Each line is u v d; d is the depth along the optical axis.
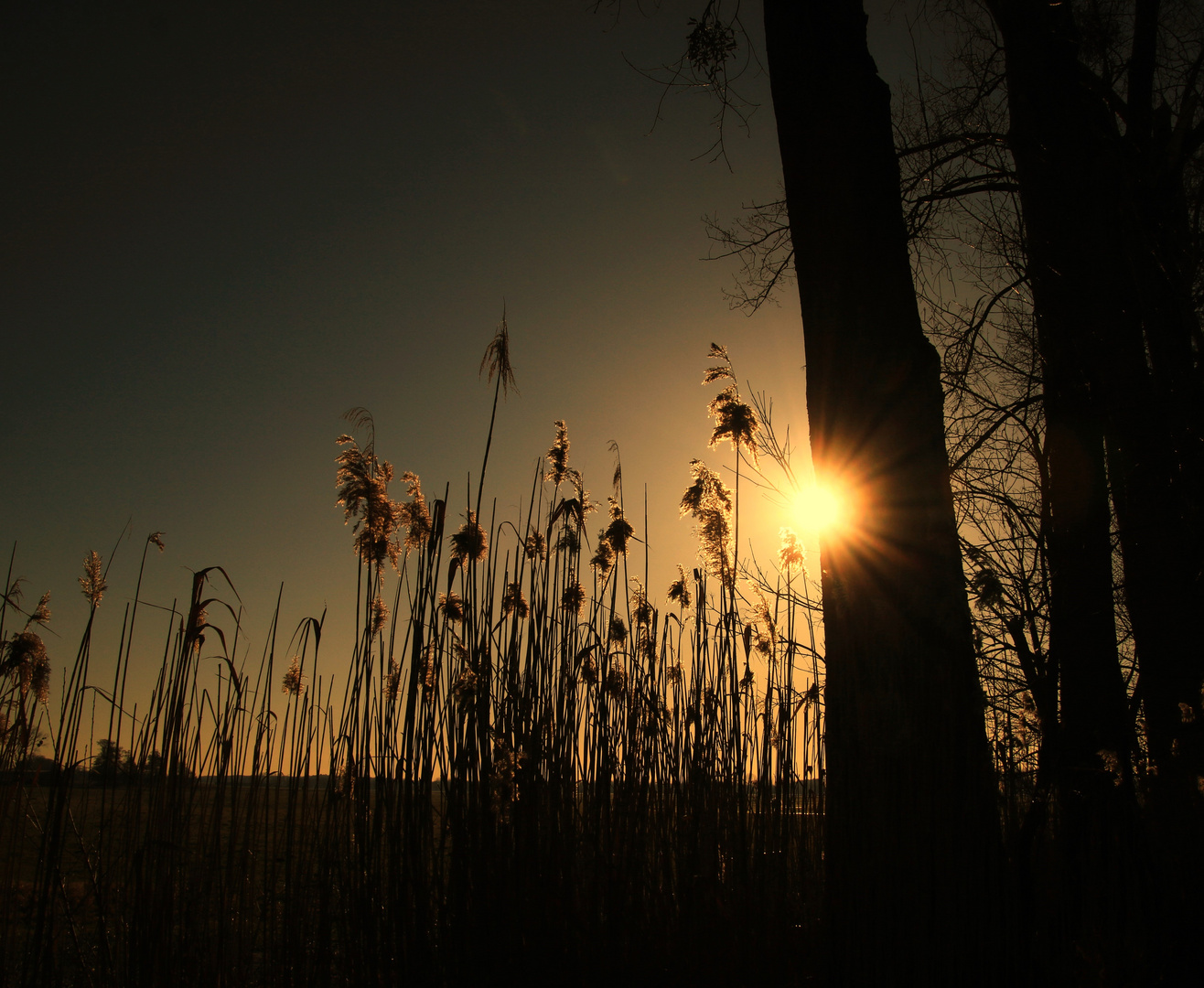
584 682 4.61
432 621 3.97
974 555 4.98
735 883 4.35
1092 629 4.43
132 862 3.46
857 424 3.79
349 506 4.31
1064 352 5.16
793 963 4.08
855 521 3.73
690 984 3.89
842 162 4.03
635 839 4.30
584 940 3.85
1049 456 5.00
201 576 3.76
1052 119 5.54
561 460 5.23
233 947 3.87
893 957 3.26
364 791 3.91
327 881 3.74
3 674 3.77
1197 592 4.55
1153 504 4.80
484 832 3.83
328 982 3.59
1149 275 5.63
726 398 5.45
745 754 4.68
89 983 3.26
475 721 3.91
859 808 3.46
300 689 4.16
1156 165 5.87
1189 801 3.65
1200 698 4.29
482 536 4.28
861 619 3.64
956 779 3.36
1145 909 3.41
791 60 4.26
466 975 3.61
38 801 3.54
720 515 5.74
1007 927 3.27
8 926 3.26
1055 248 5.34
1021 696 4.90
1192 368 5.22
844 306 3.91
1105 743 3.96
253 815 3.96
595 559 5.61
